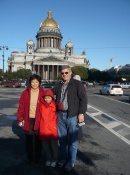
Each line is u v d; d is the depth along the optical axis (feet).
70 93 9.34
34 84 9.81
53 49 220.23
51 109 9.60
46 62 202.28
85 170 9.12
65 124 9.52
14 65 222.69
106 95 55.77
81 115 9.32
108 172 8.93
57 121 9.65
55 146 9.71
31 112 9.77
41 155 10.89
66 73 9.46
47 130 9.51
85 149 11.84
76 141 9.45
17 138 13.85
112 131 16.07
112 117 22.29
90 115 23.43
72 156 9.35
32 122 9.78
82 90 9.31
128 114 24.49
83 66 213.05
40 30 225.97
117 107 30.76
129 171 9.05
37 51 221.25
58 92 9.62
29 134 9.78
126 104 34.99
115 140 13.66
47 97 9.52
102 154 11.08
